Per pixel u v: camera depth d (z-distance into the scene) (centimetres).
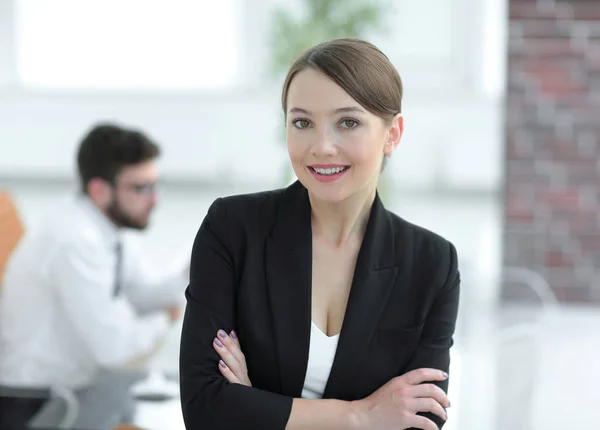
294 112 122
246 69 747
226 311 133
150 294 280
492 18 708
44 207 696
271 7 728
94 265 244
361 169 122
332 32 381
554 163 454
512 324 307
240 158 764
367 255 132
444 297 136
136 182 249
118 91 761
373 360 134
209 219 135
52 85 766
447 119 736
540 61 448
